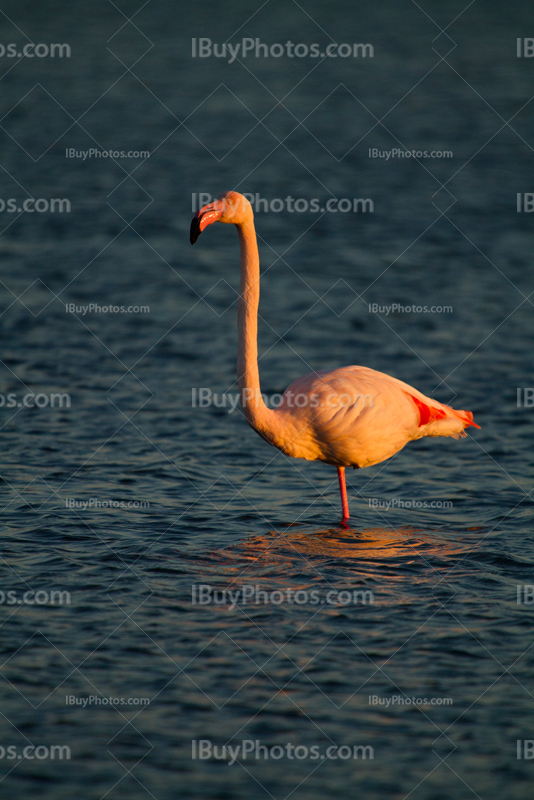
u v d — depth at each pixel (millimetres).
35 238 25797
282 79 48375
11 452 12680
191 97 44000
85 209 28750
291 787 6133
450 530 10602
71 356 17141
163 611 8445
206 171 33219
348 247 25906
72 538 10055
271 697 7125
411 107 43719
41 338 18062
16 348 17406
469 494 11773
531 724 6836
